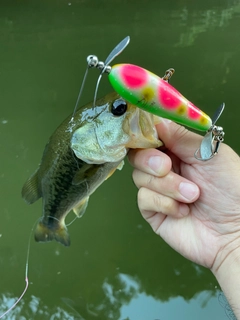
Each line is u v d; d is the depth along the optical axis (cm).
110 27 162
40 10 185
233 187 32
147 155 32
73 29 163
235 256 33
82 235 75
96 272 68
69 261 70
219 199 33
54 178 36
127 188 85
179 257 69
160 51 139
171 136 33
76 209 37
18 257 72
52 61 137
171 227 37
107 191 84
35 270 69
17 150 94
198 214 36
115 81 24
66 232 40
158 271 67
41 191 38
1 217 79
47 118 105
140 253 71
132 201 82
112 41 149
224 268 34
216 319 58
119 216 79
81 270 69
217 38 147
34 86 120
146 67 127
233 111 100
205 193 34
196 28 158
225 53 135
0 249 73
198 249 35
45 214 40
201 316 59
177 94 25
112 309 62
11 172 88
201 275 65
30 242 75
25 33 161
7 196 84
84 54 140
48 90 118
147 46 143
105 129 31
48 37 156
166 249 71
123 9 182
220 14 172
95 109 32
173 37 150
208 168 33
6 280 67
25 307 63
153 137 31
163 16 172
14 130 100
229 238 34
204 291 62
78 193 35
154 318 60
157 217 38
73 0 196
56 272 69
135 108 30
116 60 133
